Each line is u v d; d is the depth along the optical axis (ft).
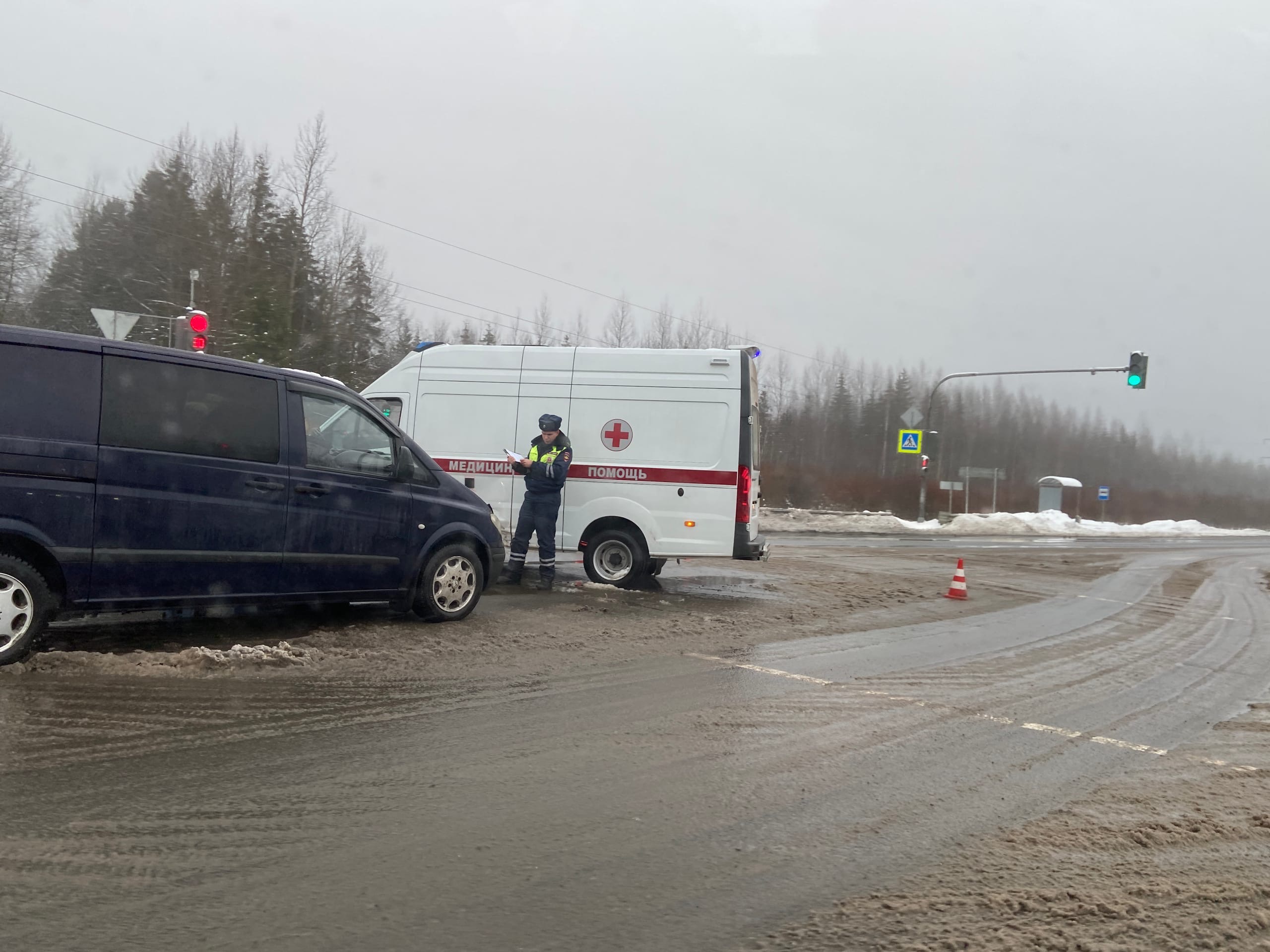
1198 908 11.44
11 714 16.90
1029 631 35.53
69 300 110.01
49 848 11.74
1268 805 16.06
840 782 16.25
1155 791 16.65
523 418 37.40
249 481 22.33
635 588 37.68
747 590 40.60
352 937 10.00
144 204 118.83
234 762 15.34
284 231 118.42
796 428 191.11
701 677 23.59
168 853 11.81
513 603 31.71
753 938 10.39
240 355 106.93
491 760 16.29
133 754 15.35
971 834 13.99
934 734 19.74
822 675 24.81
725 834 13.56
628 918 10.77
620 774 16.01
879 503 141.38
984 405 270.67
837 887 11.87
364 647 23.76
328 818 13.26
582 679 22.68
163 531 20.86
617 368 36.78
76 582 19.80
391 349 126.11
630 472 36.35
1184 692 25.89
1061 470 270.87
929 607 40.19
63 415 19.65
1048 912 11.15
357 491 24.67
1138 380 101.76
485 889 11.35
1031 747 19.19
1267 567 81.25
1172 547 106.73
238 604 22.45
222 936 9.85
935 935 10.48
